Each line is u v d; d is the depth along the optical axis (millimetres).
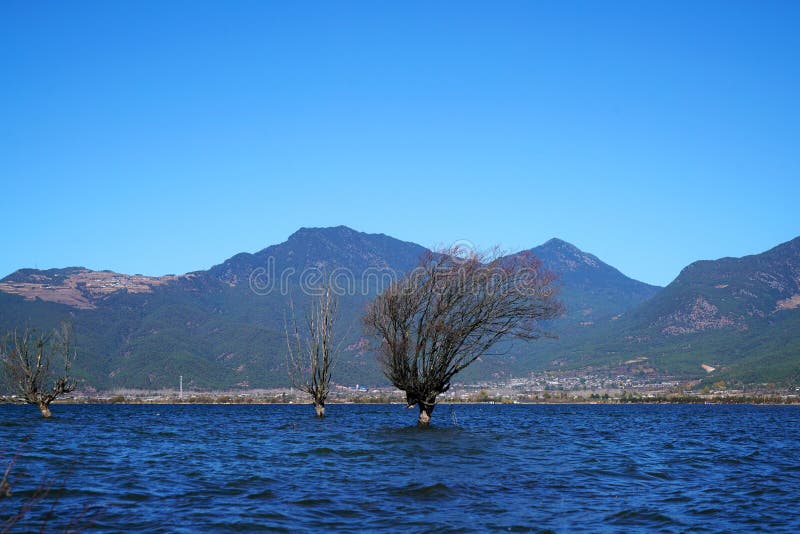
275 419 79125
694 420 91125
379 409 122438
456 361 53812
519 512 22312
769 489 27297
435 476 29359
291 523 20266
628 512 22500
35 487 25219
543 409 142250
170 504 22766
